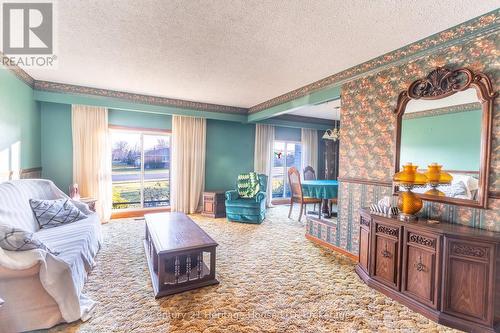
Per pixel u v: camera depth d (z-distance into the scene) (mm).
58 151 4312
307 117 6594
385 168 2693
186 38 2363
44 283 1684
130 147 5055
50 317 1729
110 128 4695
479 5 1793
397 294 2146
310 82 3672
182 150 5270
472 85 1995
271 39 2350
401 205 2266
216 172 5816
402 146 2537
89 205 3805
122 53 2721
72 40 2426
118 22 2096
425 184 2189
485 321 1737
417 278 2037
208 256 3061
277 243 3551
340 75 3205
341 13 1916
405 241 2123
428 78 2283
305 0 1768
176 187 5246
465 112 2066
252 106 5449
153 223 2967
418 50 2342
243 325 1799
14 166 3141
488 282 1727
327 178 6953
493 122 1899
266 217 5168
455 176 2141
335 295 2217
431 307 1931
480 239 1737
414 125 2439
